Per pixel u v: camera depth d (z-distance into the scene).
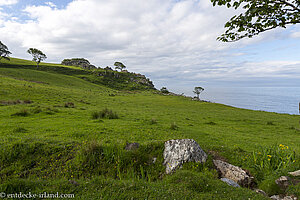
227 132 18.20
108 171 5.93
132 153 6.83
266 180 5.82
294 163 6.75
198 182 4.66
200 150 7.19
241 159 7.80
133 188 4.23
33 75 89.62
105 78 164.88
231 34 4.70
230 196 4.23
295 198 4.73
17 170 5.65
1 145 6.74
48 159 6.39
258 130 22.28
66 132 11.18
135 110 35.81
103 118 19.34
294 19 3.82
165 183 4.72
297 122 34.31
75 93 58.19
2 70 82.44
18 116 17.02
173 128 15.58
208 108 57.41
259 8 3.80
